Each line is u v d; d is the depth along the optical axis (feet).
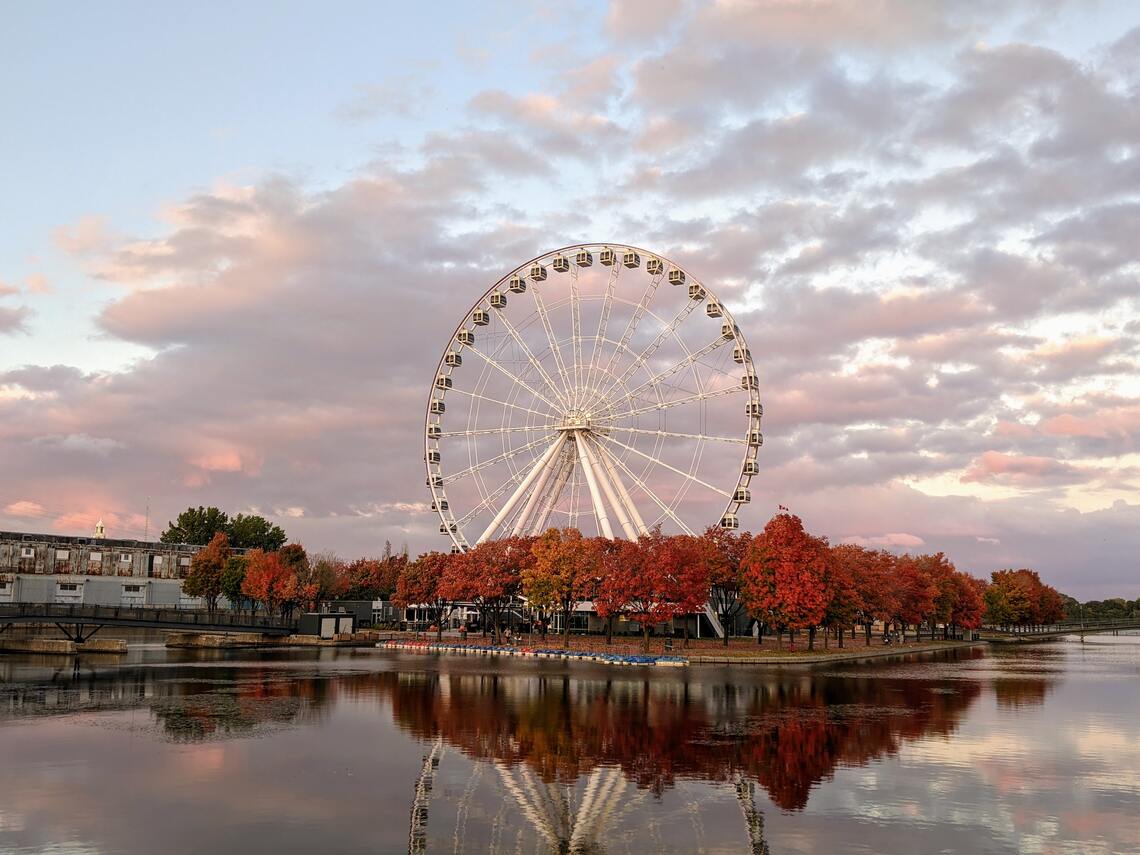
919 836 110.63
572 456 458.91
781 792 131.75
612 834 111.24
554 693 249.34
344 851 103.71
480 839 108.88
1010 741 174.19
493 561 460.14
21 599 545.85
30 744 166.50
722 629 522.06
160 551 616.80
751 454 444.14
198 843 105.60
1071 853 104.12
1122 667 386.93
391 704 223.10
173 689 255.70
